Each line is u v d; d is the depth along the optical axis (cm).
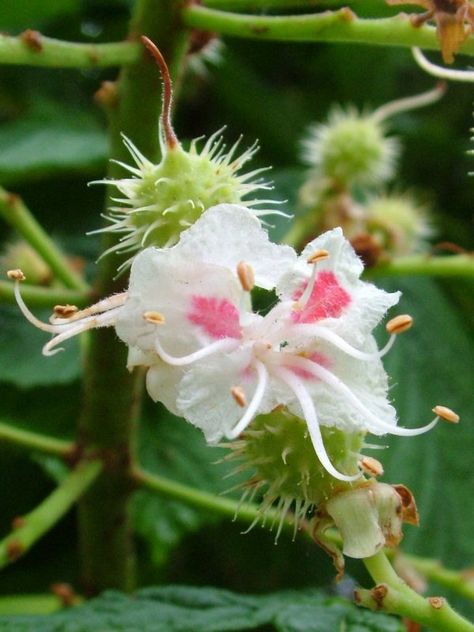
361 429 8
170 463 15
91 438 11
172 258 8
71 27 18
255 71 19
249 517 11
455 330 17
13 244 16
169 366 8
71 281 12
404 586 8
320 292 8
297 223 14
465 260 13
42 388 15
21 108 18
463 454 15
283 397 8
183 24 10
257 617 10
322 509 8
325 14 10
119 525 12
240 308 8
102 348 11
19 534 10
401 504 8
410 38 9
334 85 19
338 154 14
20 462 15
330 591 14
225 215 8
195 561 15
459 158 18
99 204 17
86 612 10
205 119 18
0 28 17
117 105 10
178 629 10
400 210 14
